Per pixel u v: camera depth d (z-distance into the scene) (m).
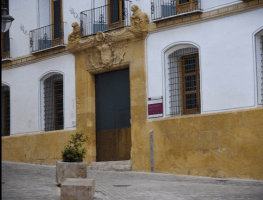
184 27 15.00
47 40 19.56
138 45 16.22
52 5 19.70
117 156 17.02
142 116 15.84
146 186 11.23
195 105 14.97
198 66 14.98
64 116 18.56
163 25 15.52
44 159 18.95
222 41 14.02
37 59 19.84
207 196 9.36
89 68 17.72
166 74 15.48
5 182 11.62
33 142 19.50
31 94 20.05
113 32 16.75
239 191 10.16
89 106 17.73
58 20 19.47
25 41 20.45
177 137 14.68
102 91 17.77
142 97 15.94
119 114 17.11
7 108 21.75
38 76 19.77
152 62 15.83
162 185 11.45
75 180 9.15
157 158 15.19
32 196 9.15
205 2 14.50
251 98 13.20
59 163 10.59
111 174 14.74
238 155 13.16
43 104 19.72
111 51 16.94
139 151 15.77
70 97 18.39
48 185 11.02
